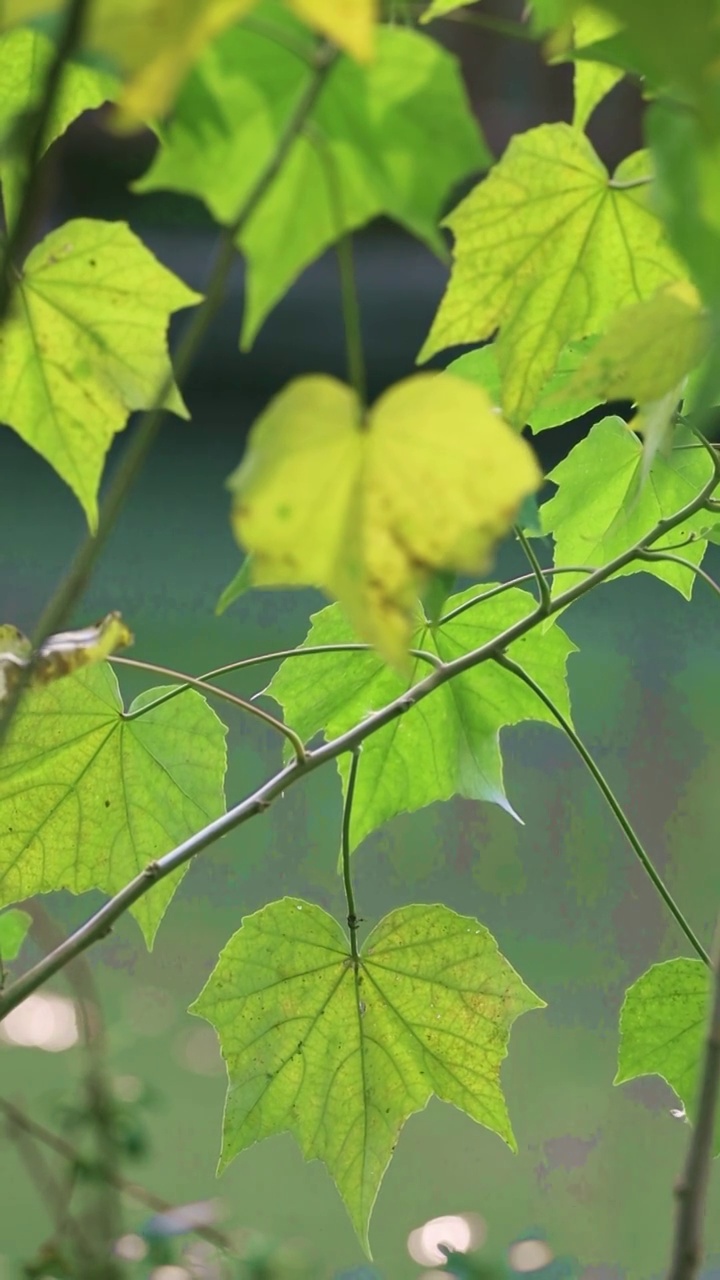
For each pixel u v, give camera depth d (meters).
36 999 5.30
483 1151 4.90
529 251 2.51
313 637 2.68
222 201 2.40
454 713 2.70
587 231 2.51
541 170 2.51
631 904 6.71
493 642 2.59
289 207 2.40
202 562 11.45
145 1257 2.96
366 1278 3.29
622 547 2.70
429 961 2.64
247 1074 2.64
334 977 2.64
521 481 2.37
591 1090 5.26
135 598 10.66
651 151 2.38
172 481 12.86
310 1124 2.65
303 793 7.82
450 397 2.36
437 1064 2.65
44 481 12.80
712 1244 4.39
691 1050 2.64
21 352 2.51
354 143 2.39
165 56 2.02
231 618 10.33
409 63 2.38
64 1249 2.97
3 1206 4.16
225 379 13.09
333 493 2.37
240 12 2.03
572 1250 4.30
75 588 2.38
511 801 7.80
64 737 2.63
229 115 2.39
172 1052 5.36
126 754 2.64
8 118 2.49
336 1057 2.64
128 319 2.50
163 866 2.54
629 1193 4.61
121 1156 3.15
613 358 2.47
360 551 2.38
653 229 2.51
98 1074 3.04
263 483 2.37
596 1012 5.82
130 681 9.02
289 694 2.69
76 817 2.65
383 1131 2.65
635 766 8.16
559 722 2.61
